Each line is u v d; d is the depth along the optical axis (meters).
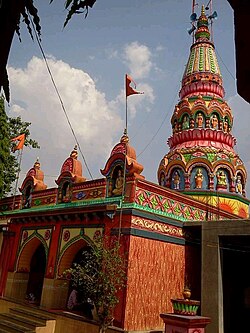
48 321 10.28
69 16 1.70
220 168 16.31
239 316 13.18
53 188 13.69
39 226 13.16
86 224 11.06
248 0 1.38
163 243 10.47
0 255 14.45
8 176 17.31
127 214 9.77
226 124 18.20
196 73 19.31
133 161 10.48
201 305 10.26
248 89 1.43
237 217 14.85
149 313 9.49
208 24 21.20
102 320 8.41
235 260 13.77
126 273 9.18
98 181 11.64
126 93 10.67
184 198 11.74
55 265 11.78
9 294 13.29
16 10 1.53
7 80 1.53
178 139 17.84
